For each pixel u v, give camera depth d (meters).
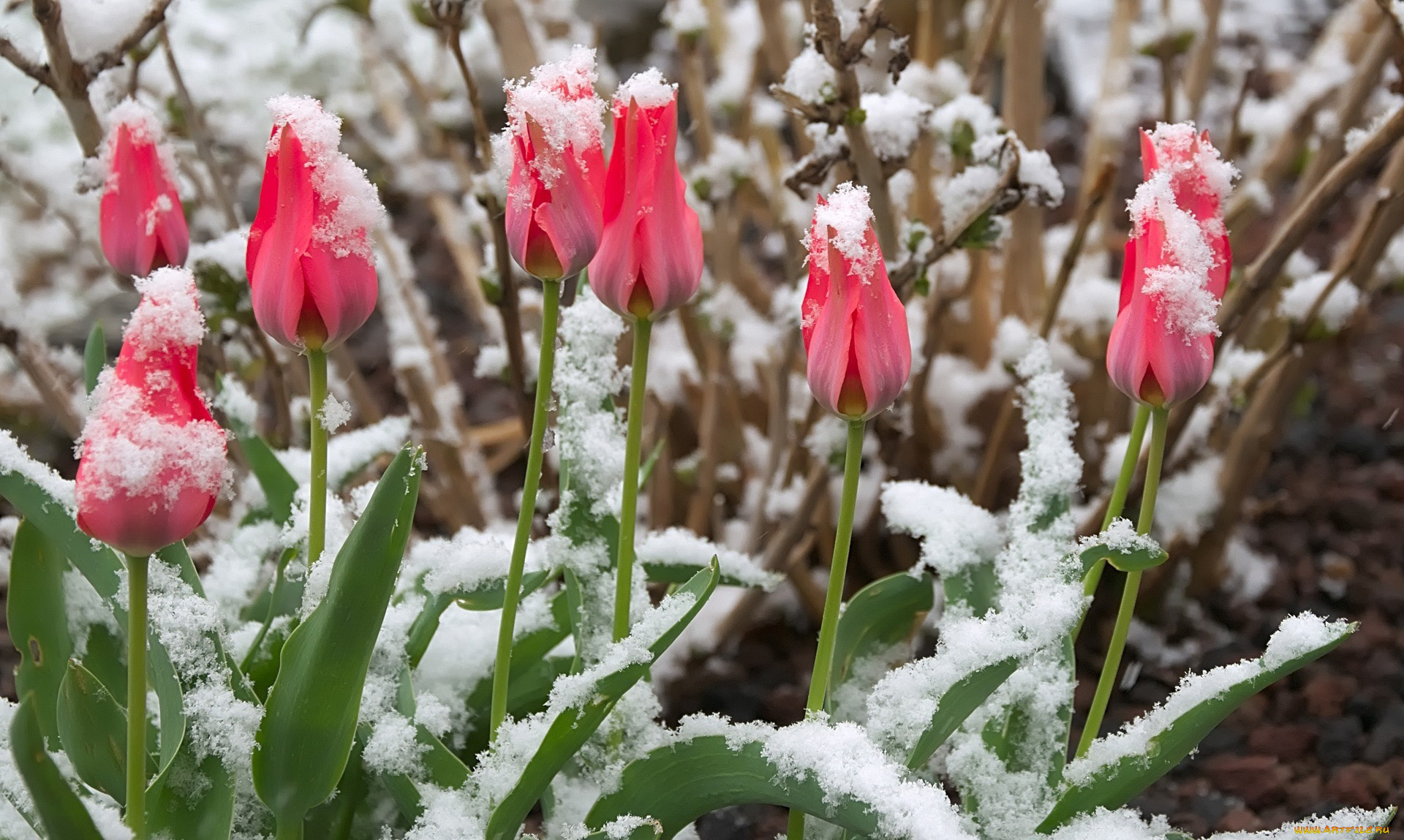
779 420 1.41
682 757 1.05
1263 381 1.42
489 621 1.18
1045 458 1.13
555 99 1.01
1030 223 1.49
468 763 1.17
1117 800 1.07
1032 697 1.09
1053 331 1.53
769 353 1.58
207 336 1.28
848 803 1.01
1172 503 1.45
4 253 2.09
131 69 1.32
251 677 1.12
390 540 0.99
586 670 1.09
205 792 1.04
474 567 1.11
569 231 1.02
